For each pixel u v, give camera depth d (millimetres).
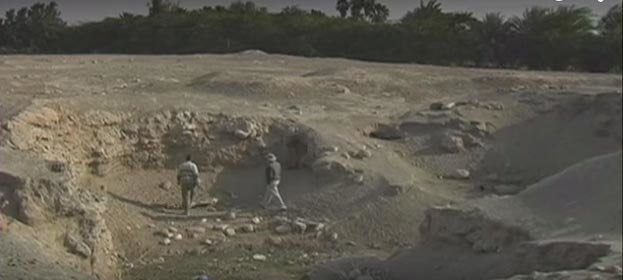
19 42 54719
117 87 28438
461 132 24688
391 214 20953
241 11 52875
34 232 16500
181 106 24031
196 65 36375
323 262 18406
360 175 22266
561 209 15023
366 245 20125
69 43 54219
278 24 49281
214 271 18562
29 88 26906
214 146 23453
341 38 46562
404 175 22656
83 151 21734
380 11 55906
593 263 13109
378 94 29797
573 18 39938
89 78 30484
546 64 39531
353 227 20719
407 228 20500
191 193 21641
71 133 21641
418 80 31125
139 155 22766
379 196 21594
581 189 15227
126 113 22938
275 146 23844
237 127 23750
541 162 23656
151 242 20078
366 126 25344
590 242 13547
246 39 49062
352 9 55875
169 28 50938
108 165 22109
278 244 20188
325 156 22969
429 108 26328
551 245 13852
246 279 17906
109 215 20391
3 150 18875
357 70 33188
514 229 14812
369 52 44875
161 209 21594
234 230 20844
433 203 21312
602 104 24844
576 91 26750
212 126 23703
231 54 44250
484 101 26328
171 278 18094
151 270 18625
